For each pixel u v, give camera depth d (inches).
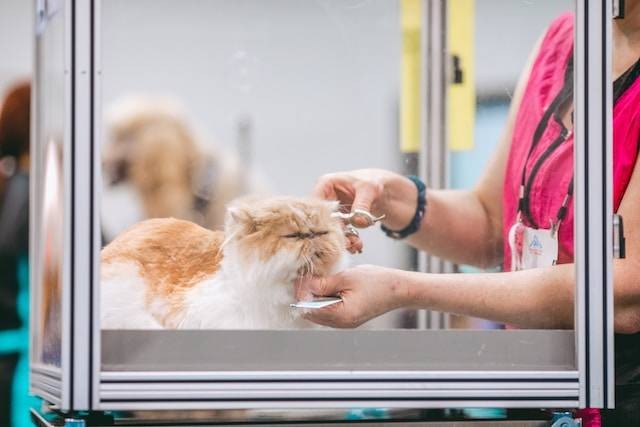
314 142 124.0
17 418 189.9
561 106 115.9
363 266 118.8
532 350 109.2
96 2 99.3
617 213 122.6
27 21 184.9
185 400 101.0
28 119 186.1
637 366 125.8
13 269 188.4
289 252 113.3
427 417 110.1
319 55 123.9
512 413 112.4
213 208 115.6
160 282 108.3
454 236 131.4
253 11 118.7
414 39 130.3
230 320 108.0
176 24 114.7
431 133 132.2
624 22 124.4
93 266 98.9
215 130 117.2
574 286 109.3
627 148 123.1
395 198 130.6
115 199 110.8
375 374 104.4
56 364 107.0
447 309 117.6
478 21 129.2
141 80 113.2
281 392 102.8
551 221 115.8
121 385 99.8
